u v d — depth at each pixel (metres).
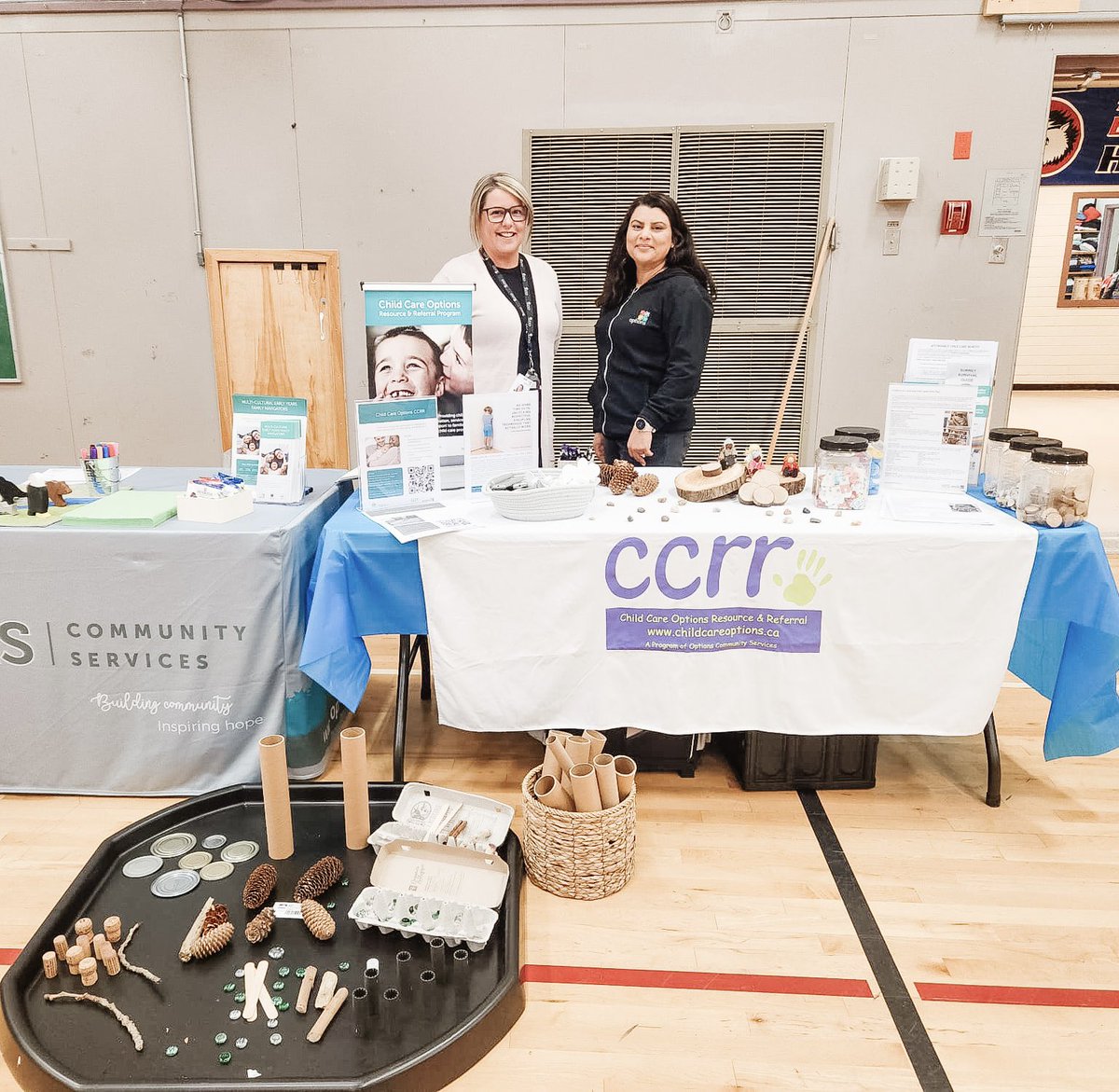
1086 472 2.15
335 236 4.46
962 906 1.99
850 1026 1.66
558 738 2.07
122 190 4.43
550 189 4.39
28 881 2.04
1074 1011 1.70
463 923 1.77
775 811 2.38
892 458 2.43
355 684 2.23
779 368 4.56
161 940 1.81
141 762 2.37
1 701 2.33
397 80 4.28
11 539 2.22
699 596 2.15
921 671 2.20
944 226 4.33
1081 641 2.20
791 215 4.36
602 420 3.29
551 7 4.16
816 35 4.15
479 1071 1.55
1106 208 10.52
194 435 4.72
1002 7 4.05
